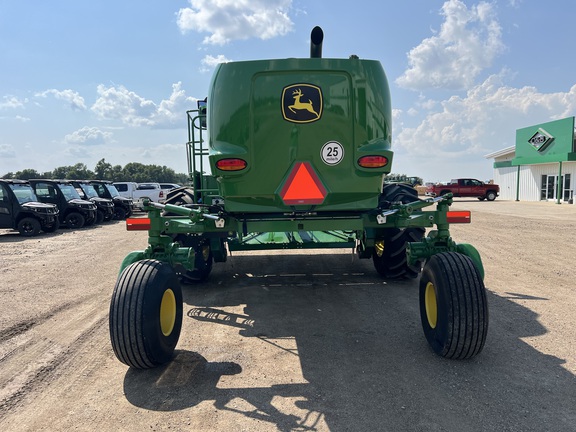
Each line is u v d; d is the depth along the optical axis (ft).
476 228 45.39
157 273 12.09
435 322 12.55
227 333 15.19
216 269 25.62
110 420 9.86
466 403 10.18
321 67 13.60
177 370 12.32
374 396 10.61
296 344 14.06
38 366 12.84
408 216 14.03
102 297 20.34
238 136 13.80
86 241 42.32
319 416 9.80
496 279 22.56
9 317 17.43
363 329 15.28
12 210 47.29
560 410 9.84
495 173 134.31
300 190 13.87
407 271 21.40
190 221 14.76
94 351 13.91
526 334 14.52
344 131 13.76
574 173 97.14
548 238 37.60
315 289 20.77
